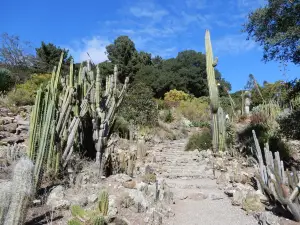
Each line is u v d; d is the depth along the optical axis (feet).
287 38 23.32
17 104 38.06
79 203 14.37
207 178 28.19
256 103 72.43
